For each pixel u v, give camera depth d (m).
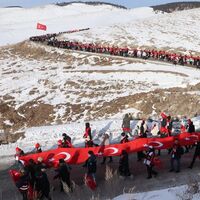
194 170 20.38
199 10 103.25
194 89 40.34
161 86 45.69
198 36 76.44
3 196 18.16
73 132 29.19
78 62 63.31
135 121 31.52
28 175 16.23
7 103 48.31
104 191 17.62
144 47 69.44
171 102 37.34
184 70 51.06
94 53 65.62
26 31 122.25
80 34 82.88
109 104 41.91
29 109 45.84
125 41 74.00
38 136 28.81
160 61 57.62
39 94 50.47
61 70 60.56
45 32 120.00
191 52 65.06
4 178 20.42
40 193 16.22
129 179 19.34
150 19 96.31
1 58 75.50
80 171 20.72
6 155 24.34
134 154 23.36
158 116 34.44
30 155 19.62
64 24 129.62
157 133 26.08
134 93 43.34
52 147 25.58
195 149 21.80
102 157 22.55
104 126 30.27
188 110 35.25
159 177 19.53
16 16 171.38
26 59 72.00
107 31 83.62
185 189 15.12
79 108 43.53
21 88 53.47
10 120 43.72
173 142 20.81
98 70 55.97
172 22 89.81
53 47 72.88
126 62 58.53
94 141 26.97
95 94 46.81
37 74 59.56
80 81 52.53
